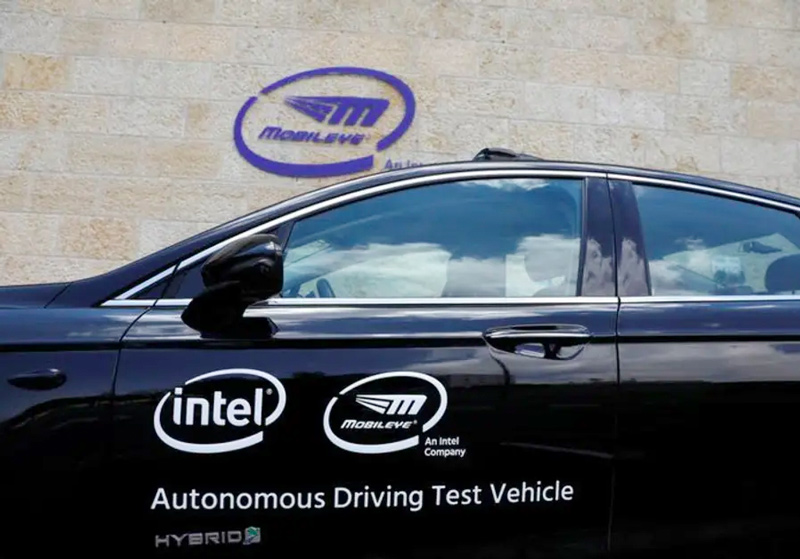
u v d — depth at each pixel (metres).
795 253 2.67
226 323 2.23
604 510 2.18
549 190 2.62
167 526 2.08
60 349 2.16
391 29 7.46
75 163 7.14
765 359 2.30
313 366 2.19
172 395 2.13
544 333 2.29
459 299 2.40
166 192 7.18
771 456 2.23
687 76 7.65
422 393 2.19
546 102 7.51
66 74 7.21
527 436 2.19
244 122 7.27
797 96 7.71
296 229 2.46
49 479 2.06
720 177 7.60
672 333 2.32
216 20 7.35
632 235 2.54
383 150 7.35
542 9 7.59
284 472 2.13
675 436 2.21
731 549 2.20
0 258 7.01
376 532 2.14
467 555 2.15
